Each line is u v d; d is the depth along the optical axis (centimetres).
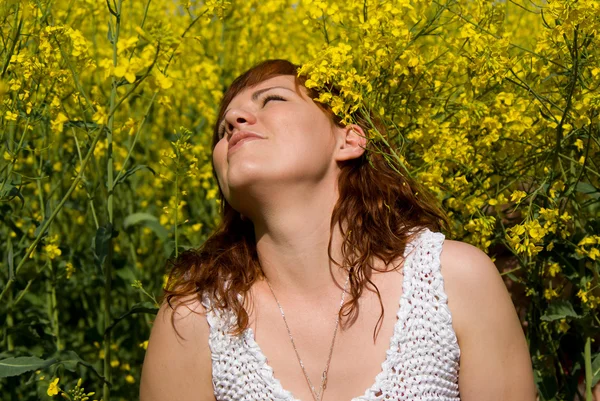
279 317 190
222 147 200
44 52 264
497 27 260
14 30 260
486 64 234
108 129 270
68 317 393
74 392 241
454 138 249
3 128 264
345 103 205
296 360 186
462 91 274
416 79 262
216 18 400
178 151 271
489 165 264
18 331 292
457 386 187
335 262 190
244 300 192
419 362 180
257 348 186
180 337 193
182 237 396
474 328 183
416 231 196
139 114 413
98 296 396
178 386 194
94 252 268
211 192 358
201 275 197
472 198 252
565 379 261
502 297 187
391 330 183
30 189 411
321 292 190
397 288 187
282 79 205
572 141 248
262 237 194
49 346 289
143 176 443
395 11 244
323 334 186
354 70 216
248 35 407
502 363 184
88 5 359
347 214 194
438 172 245
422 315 182
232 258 200
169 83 215
